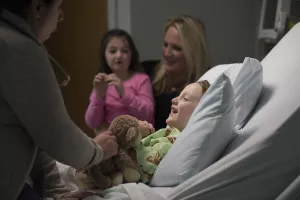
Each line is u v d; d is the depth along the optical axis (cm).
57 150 91
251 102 131
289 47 145
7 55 84
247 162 108
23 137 92
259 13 312
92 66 308
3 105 88
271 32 265
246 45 315
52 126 89
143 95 214
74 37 311
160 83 224
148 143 130
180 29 206
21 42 85
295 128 108
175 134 135
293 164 108
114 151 113
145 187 109
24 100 86
